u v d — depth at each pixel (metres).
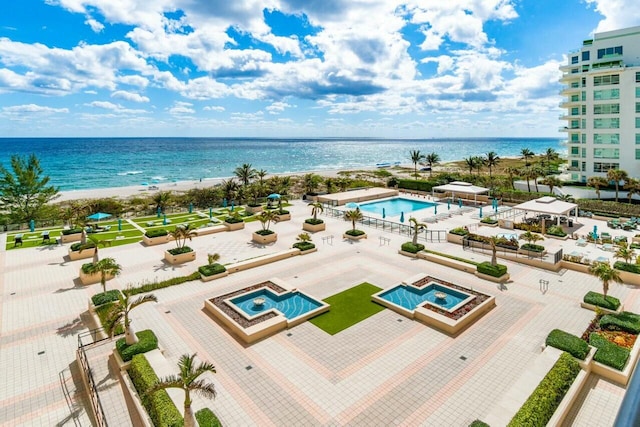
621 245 27.67
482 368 14.95
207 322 19.09
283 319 18.36
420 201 52.84
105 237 36.28
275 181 60.03
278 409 12.86
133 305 15.71
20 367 15.91
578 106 61.69
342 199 51.34
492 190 52.34
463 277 24.69
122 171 117.44
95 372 14.95
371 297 21.73
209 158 170.62
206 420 11.41
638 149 53.16
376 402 13.12
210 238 35.72
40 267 28.16
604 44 58.25
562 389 12.52
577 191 54.75
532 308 20.09
